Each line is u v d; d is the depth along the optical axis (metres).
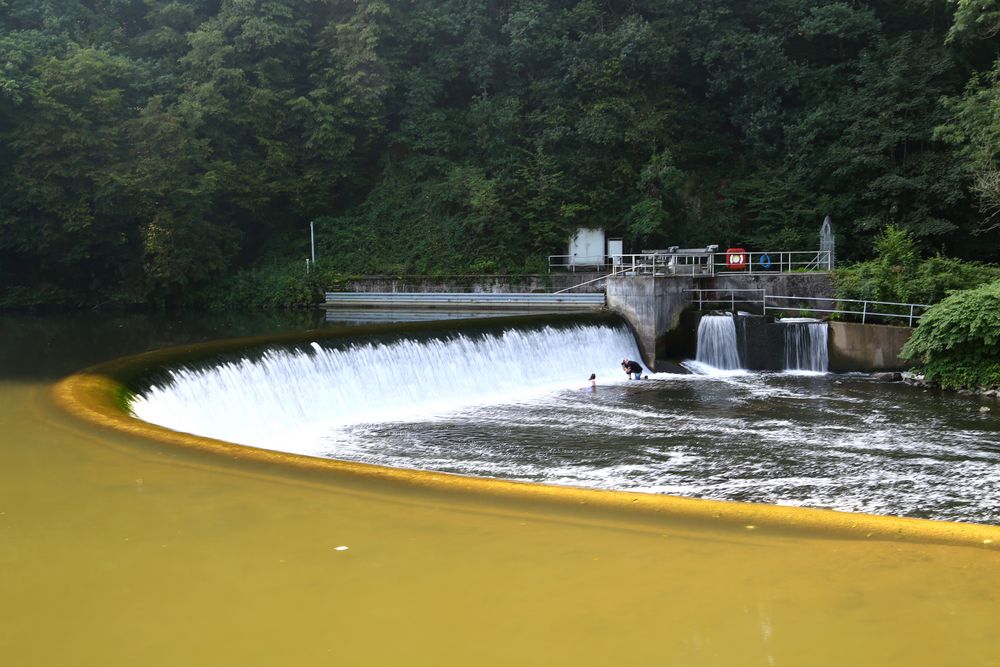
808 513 7.78
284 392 20.09
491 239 45.75
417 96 50.00
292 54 49.12
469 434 19.64
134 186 40.41
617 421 21.16
